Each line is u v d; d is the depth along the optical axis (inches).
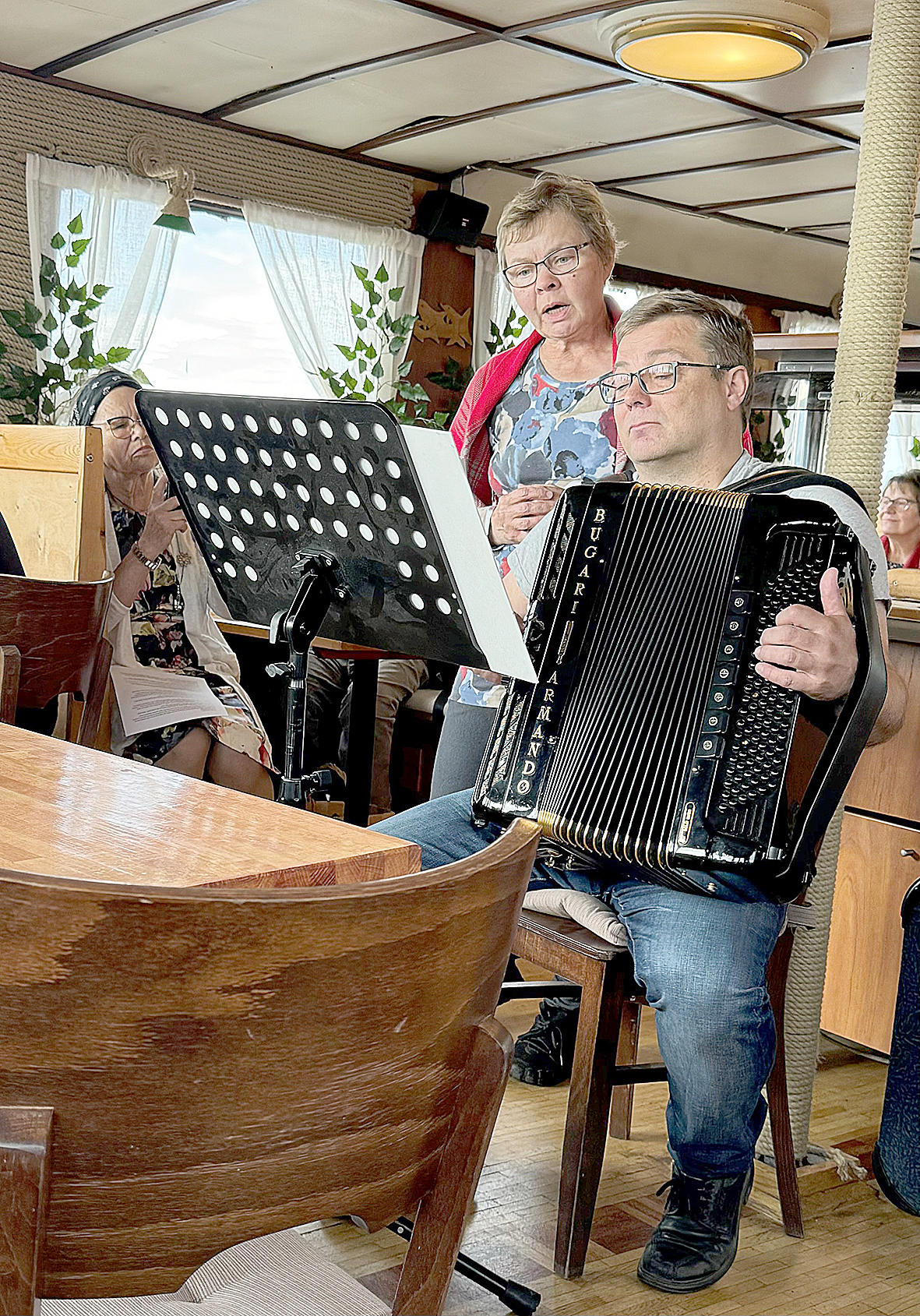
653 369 77.6
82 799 41.2
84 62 193.6
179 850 36.2
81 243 202.4
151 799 42.0
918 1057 82.7
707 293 302.7
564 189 95.2
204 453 69.6
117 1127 23.5
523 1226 77.5
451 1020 27.4
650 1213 80.4
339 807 172.1
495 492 103.3
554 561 74.0
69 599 74.0
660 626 70.0
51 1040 22.5
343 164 238.5
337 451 62.0
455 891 25.6
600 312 97.7
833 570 65.4
